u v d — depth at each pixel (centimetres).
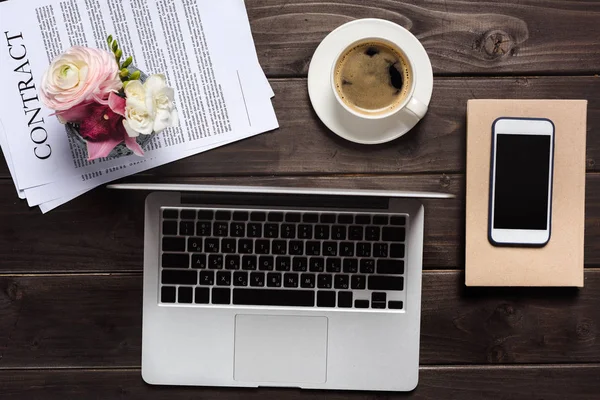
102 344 68
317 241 65
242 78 66
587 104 67
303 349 66
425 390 68
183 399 68
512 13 67
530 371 68
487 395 68
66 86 56
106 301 68
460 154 67
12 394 68
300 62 67
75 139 63
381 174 67
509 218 66
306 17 67
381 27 64
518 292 68
